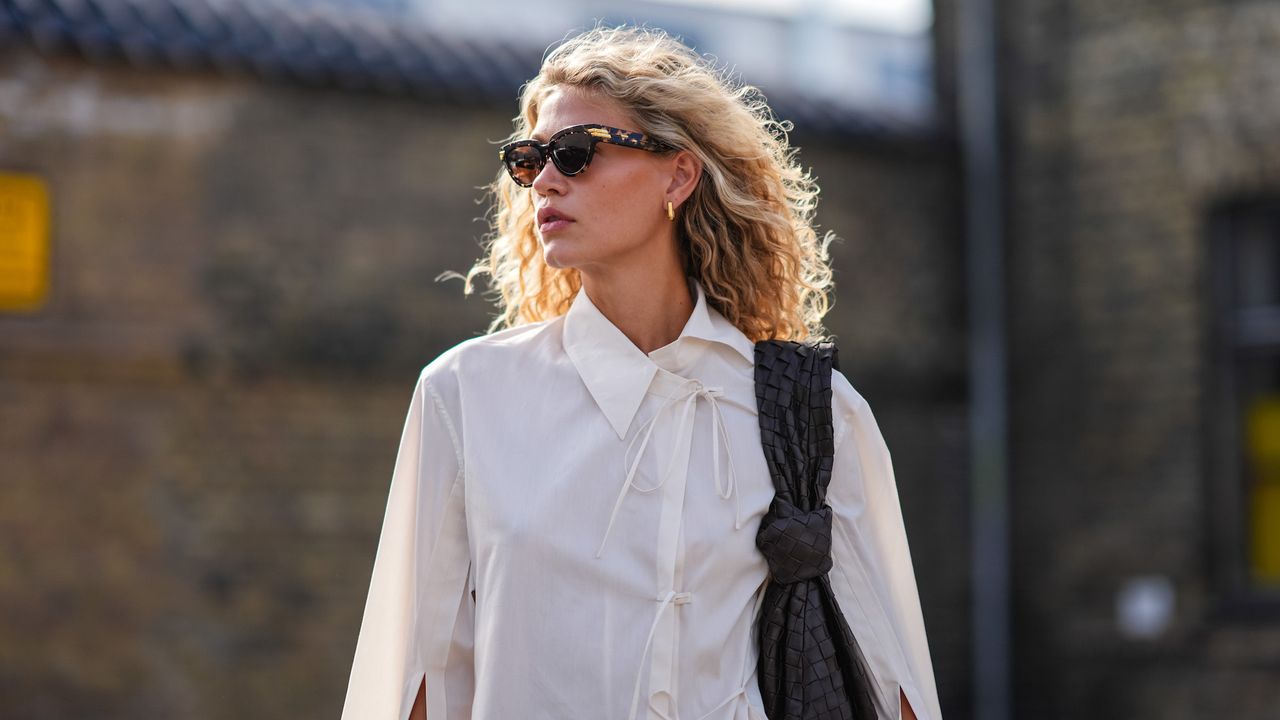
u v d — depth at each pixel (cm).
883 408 1236
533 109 265
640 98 254
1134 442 1142
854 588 261
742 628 246
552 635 235
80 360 970
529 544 236
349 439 1039
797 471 252
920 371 1241
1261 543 1088
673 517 241
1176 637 1106
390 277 1048
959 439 1259
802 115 1197
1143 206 1142
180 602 987
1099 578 1157
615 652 234
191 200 1001
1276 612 1066
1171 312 1125
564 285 286
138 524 981
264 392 1020
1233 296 1109
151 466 987
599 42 263
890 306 1237
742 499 247
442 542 245
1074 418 1181
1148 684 1120
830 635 254
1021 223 1222
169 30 984
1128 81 1151
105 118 982
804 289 287
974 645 1230
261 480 1013
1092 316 1172
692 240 273
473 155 1079
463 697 246
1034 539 1202
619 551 238
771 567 247
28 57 962
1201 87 1112
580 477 240
